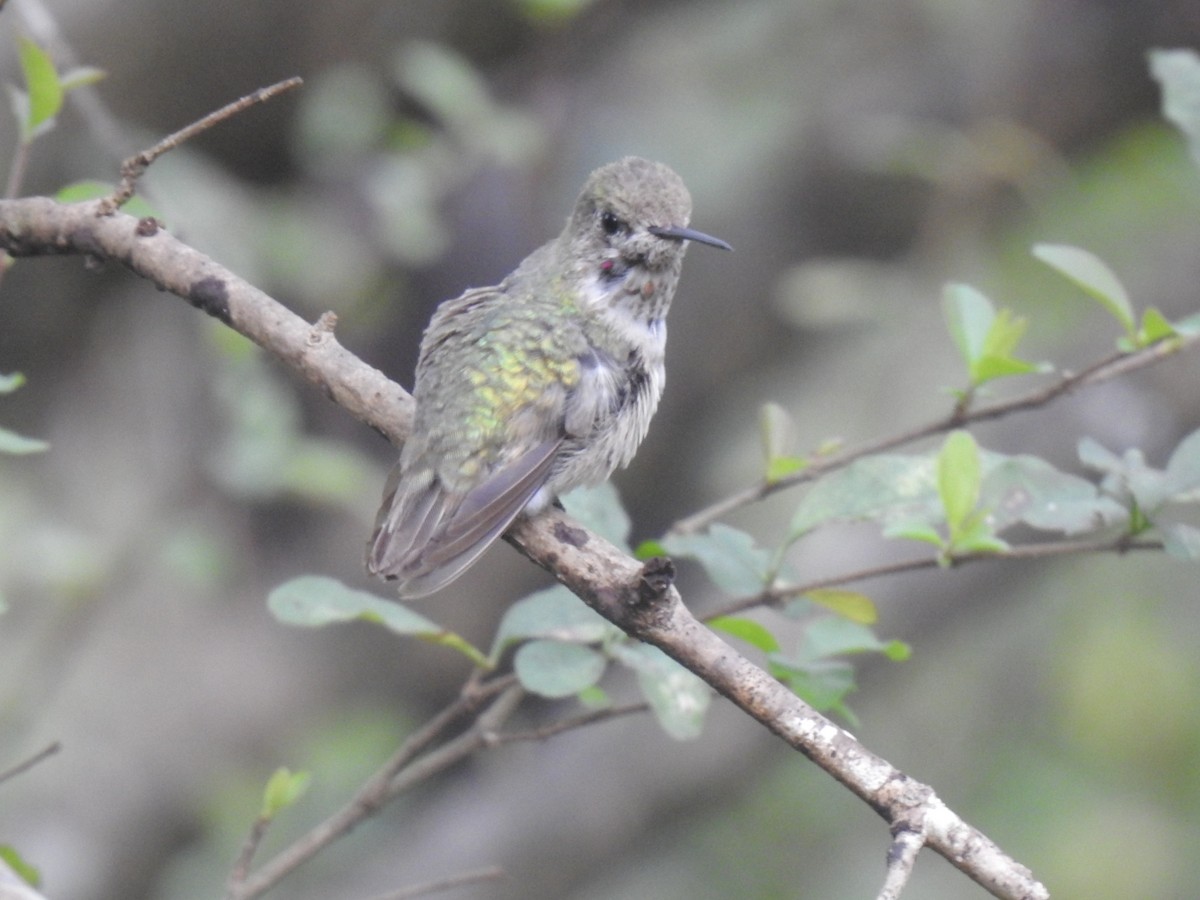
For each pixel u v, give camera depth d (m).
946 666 13.68
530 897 11.68
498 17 12.20
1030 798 13.04
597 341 7.05
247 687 12.24
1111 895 12.57
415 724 12.88
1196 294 12.37
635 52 13.31
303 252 11.61
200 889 11.57
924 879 12.71
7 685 11.08
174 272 5.86
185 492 12.23
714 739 11.88
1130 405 11.37
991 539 5.88
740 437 13.59
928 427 6.68
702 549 6.16
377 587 12.80
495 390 6.62
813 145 13.06
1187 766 13.26
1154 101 13.06
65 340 12.38
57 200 6.11
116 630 12.29
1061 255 6.52
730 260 13.25
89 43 10.81
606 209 7.31
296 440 10.79
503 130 11.21
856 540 12.12
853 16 13.28
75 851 11.29
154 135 11.34
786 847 12.72
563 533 5.46
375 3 11.70
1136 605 13.94
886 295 12.41
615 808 11.84
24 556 11.71
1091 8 12.88
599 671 5.96
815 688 5.82
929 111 12.98
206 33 11.12
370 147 12.23
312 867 11.80
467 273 12.54
